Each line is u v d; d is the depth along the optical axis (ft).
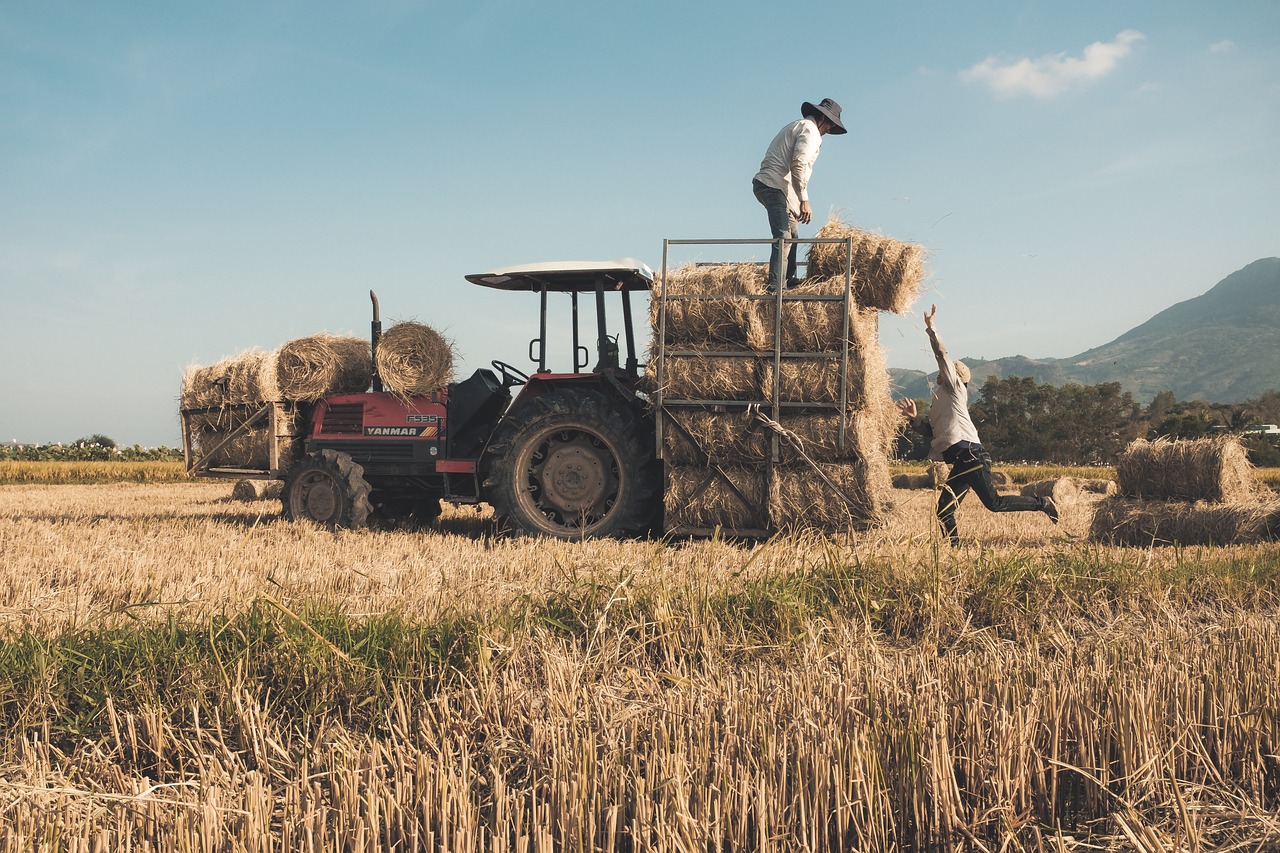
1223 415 234.38
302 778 7.82
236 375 29.45
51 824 6.93
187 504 41.50
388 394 28.94
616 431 24.73
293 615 10.82
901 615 13.61
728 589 13.57
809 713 8.72
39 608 14.94
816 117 25.04
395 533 26.63
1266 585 15.78
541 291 27.25
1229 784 8.17
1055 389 240.12
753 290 22.53
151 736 9.04
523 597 13.14
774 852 6.86
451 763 7.77
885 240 22.39
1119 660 10.71
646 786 7.33
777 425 22.11
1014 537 27.40
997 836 7.43
